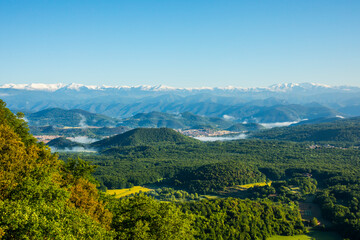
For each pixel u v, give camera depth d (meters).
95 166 112.31
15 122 115.44
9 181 66.94
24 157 79.81
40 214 55.72
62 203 64.94
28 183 65.88
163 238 72.38
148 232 72.56
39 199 63.09
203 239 150.38
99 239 60.84
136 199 87.88
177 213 87.44
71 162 109.50
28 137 114.88
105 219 84.56
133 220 78.38
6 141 80.75
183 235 77.94
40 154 94.19
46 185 68.44
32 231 50.72
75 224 58.59
